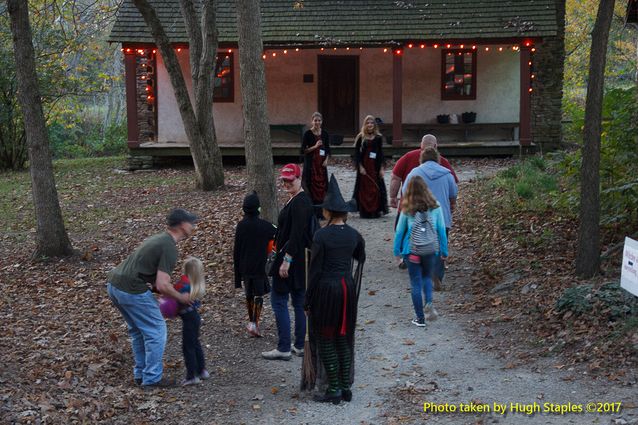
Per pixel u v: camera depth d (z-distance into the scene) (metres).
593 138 9.10
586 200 9.24
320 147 13.67
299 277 7.77
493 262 10.80
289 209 7.64
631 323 7.48
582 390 6.67
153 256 6.97
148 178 20.55
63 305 10.07
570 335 7.76
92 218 15.39
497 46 23.20
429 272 8.78
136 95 22.36
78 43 23.17
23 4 11.66
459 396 6.83
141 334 7.30
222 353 8.21
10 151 24.22
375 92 23.67
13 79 23.36
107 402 6.72
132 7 22.73
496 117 23.52
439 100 23.55
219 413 6.65
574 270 9.58
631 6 15.38
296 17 22.86
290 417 6.54
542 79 23.20
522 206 13.47
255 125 12.60
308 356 6.98
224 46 22.31
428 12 22.64
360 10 22.92
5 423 6.04
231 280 10.87
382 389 7.13
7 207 17.23
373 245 12.28
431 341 8.33
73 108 32.56
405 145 22.28
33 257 12.28
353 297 6.71
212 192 17.50
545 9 22.25
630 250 7.37
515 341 8.03
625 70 26.02
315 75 23.62
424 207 8.56
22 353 7.94
